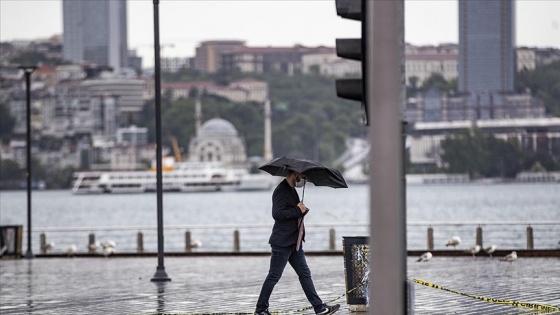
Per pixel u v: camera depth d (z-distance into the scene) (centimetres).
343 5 2127
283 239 4144
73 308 4928
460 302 4744
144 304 5050
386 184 2034
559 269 6800
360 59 2189
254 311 4609
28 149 9938
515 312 4322
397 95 2039
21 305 5119
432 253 8531
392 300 2027
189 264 8200
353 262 4394
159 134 6738
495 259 8019
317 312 4219
